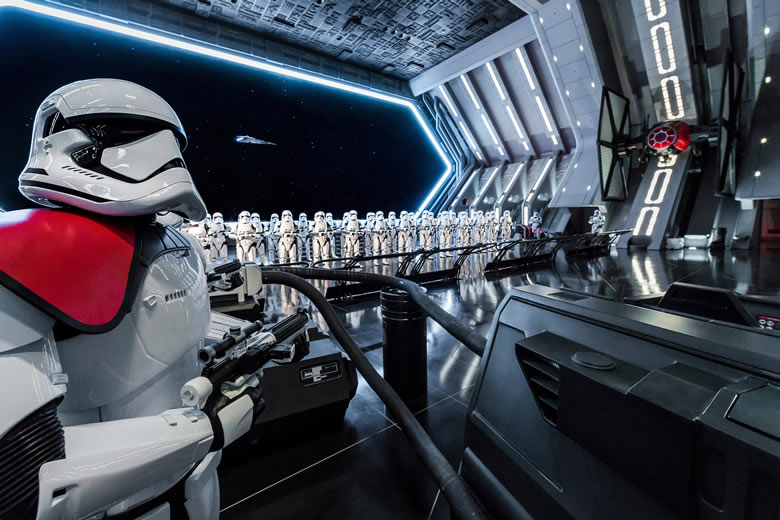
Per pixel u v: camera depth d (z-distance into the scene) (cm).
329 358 249
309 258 1095
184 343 100
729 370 84
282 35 1748
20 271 62
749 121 1502
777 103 1348
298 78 1966
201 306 112
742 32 1455
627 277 880
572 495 110
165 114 92
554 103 2044
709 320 107
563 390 108
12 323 61
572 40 1571
